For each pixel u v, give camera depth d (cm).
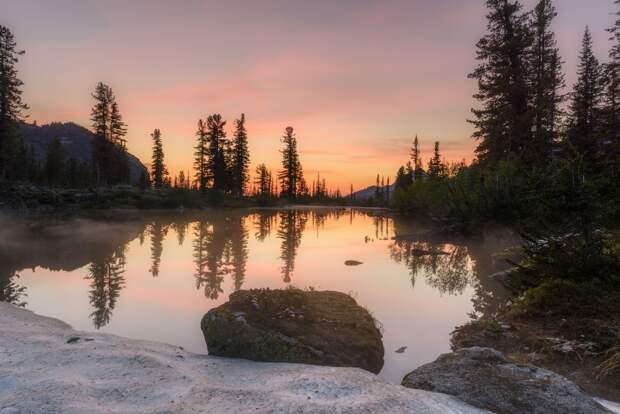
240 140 7869
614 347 531
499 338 644
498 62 2945
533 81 2894
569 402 396
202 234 2292
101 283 1078
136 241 1928
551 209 860
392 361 600
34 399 365
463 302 920
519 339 627
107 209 4822
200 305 886
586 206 808
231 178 7538
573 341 580
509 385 425
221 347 586
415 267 1341
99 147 5959
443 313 836
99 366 473
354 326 640
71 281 1098
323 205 9406
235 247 1770
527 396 404
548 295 736
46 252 1566
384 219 4091
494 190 1994
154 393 397
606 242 870
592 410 386
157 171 8475
